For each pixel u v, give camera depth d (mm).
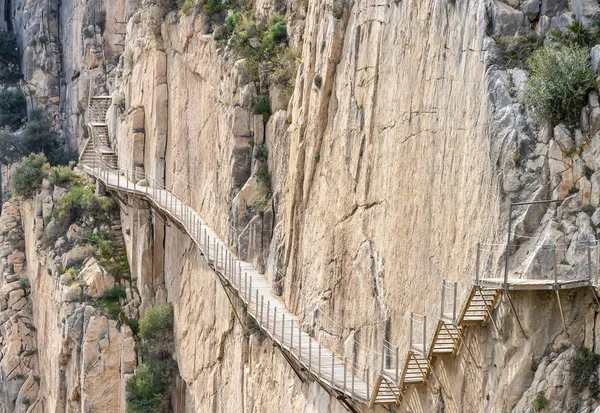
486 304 27078
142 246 66812
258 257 50469
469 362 28172
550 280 25516
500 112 27859
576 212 26141
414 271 32812
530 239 26641
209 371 54094
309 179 43281
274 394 43719
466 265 29156
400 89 34531
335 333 39125
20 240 84750
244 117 53250
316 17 43750
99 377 65312
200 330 56281
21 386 77875
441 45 31562
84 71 93062
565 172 26484
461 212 29656
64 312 68250
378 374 33781
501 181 27547
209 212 58188
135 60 74438
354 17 39688
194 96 62438
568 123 26688
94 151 81812
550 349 25625
